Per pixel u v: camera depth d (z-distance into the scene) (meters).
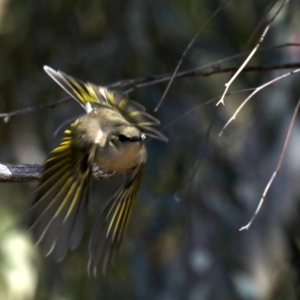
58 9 11.42
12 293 10.78
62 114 11.36
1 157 11.47
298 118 10.14
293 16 10.13
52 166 5.48
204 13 11.43
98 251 6.26
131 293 10.78
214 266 10.00
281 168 10.07
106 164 6.14
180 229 10.29
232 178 10.34
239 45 11.19
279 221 10.05
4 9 11.32
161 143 10.49
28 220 5.37
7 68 11.53
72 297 11.57
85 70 11.18
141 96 10.64
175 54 10.97
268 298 9.91
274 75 10.12
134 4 11.09
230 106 11.29
